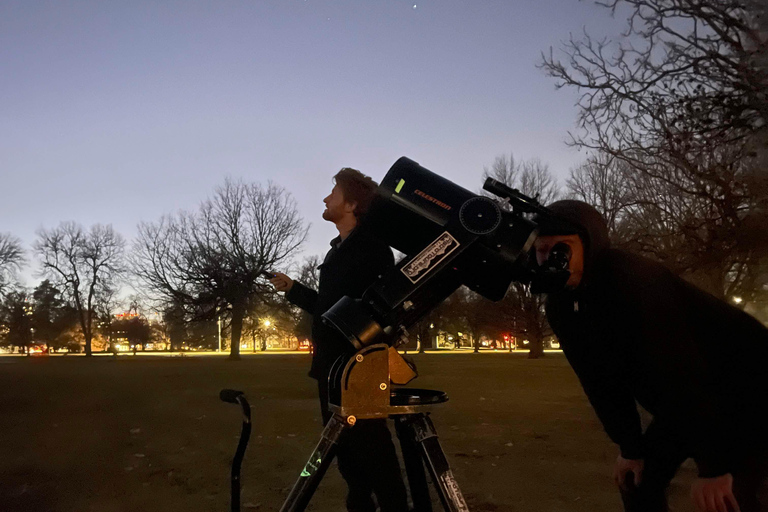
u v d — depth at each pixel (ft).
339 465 8.25
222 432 24.21
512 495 13.67
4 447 20.89
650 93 24.48
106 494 14.40
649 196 29.48
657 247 28.45
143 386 50.57
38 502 13.73
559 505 12.82
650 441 6.76
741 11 22.15
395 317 5.36
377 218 6.21
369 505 8.23
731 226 25.08
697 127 23.35
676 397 5.49
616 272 5.76
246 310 149.69
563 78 26.76
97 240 201.26
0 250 214.28
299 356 167.84
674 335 5.53
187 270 147.54
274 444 21.33
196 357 168.25
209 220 148.77
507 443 20.76
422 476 5.98
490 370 70.79
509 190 5.75
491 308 114.62
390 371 5.39
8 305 234.17
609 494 13.71
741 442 6.01
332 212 8.73
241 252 145.79
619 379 6.39
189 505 13.38
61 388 48.19
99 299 203.92
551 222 5.79
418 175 6.02
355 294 8.18
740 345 6.04
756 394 6.01
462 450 19.47
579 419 26.94
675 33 23.65
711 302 6.08
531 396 38.55
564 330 6.45
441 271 5.35
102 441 22.02
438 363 93.30
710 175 24.07
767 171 23.17
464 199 5.78
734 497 5.71
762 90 21.76
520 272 5.47
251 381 57.31
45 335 249.96
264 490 14.69
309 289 9.42
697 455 5.50
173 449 20.39
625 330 5.74
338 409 5.40
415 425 5.45
